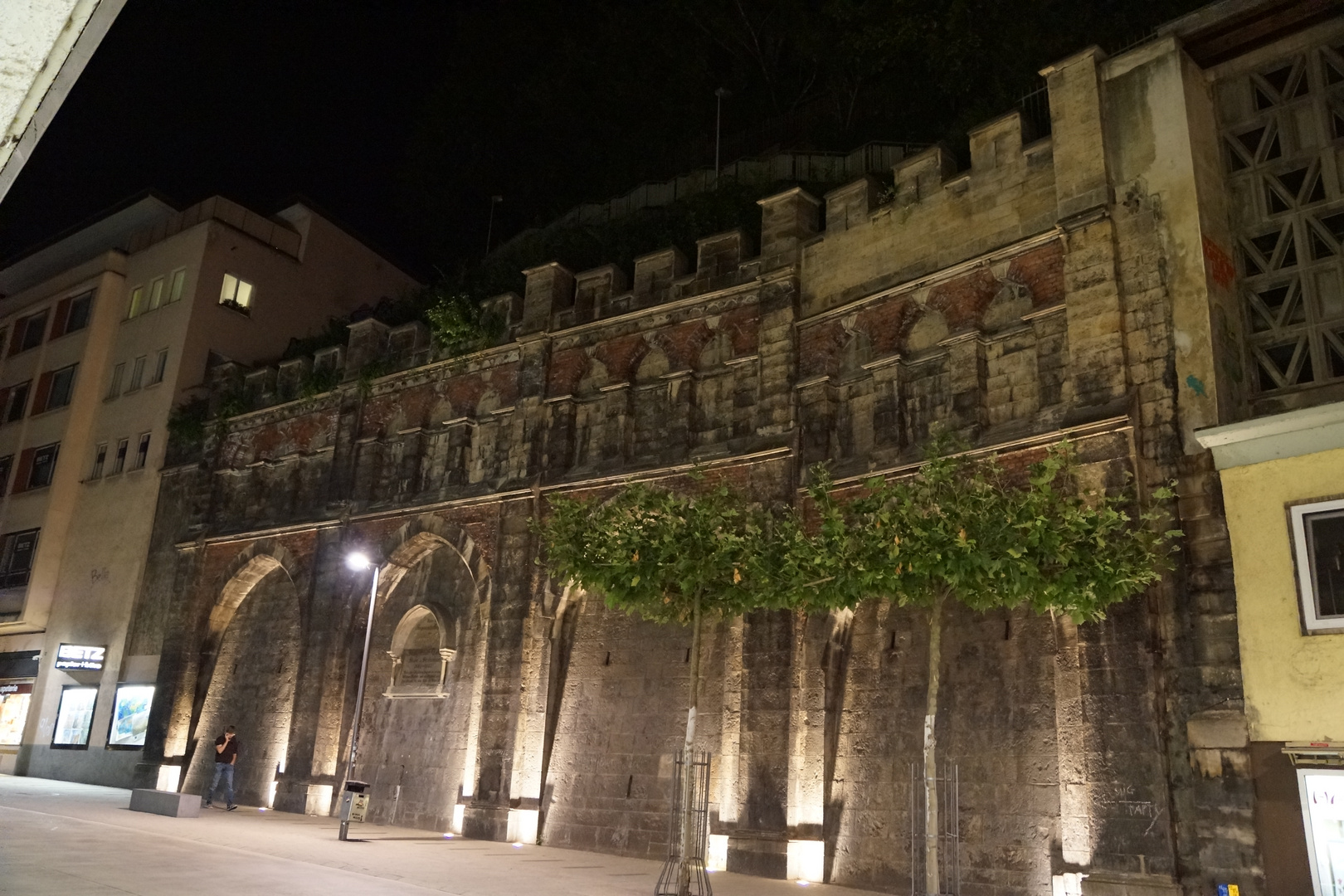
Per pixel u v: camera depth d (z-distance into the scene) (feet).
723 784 59.57
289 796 80.28
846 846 54.19
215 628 94.32
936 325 59.82
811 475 61.21
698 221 84.02
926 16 100.99
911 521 40.91
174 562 98.78
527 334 79.05
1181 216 49.47
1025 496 41.55
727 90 125.39
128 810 71.36
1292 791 39.78
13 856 44.62
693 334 70.79
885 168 92.58
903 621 56.18
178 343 107.55
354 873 46.78
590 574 48.14
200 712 92.63
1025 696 49.80
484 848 61.98
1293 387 47.01
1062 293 53.42
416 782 75.36
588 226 93.50
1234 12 50.34
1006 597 40.09
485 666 72.59
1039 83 79.77
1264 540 42.70
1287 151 50.11
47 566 109.09
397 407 87.97
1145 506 46.62
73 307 122.42
